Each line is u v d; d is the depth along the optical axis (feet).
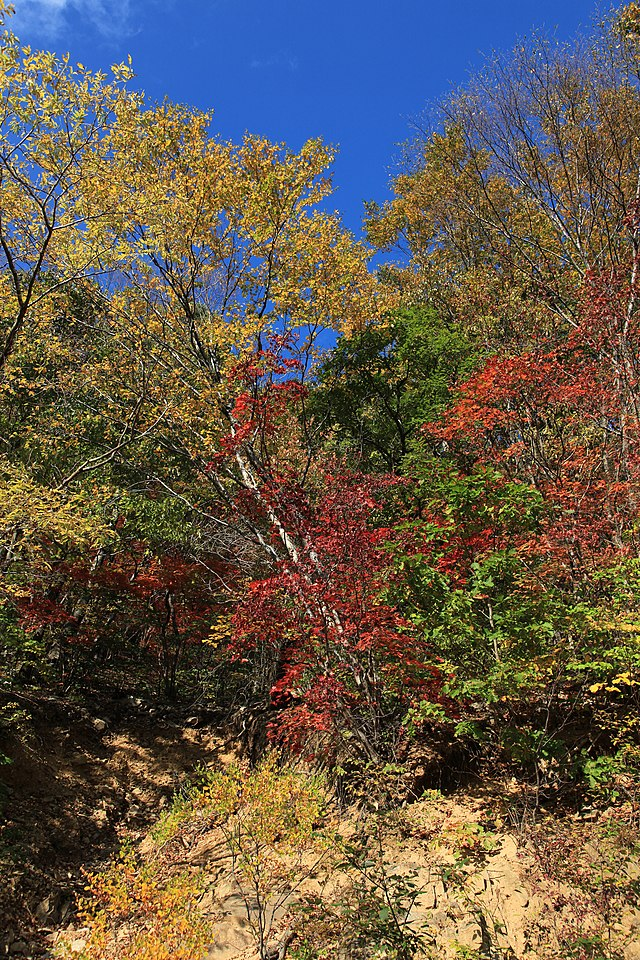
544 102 52.70
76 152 31.53
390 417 54.08
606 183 50.24
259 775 23.34
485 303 54.03
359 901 18.69
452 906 19.21
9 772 33.65
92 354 49.42
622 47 50.78
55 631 45.16
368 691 27.25
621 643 23.52
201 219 43.24
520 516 28.30
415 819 23.57
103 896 20.38
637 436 33.06
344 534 27.63
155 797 36.65
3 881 26.84
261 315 43.60
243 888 23.35
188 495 47.11
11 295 39.27
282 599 30.27
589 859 19.49
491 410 38.11
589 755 23.61
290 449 47.29
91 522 32.58
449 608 24.25
